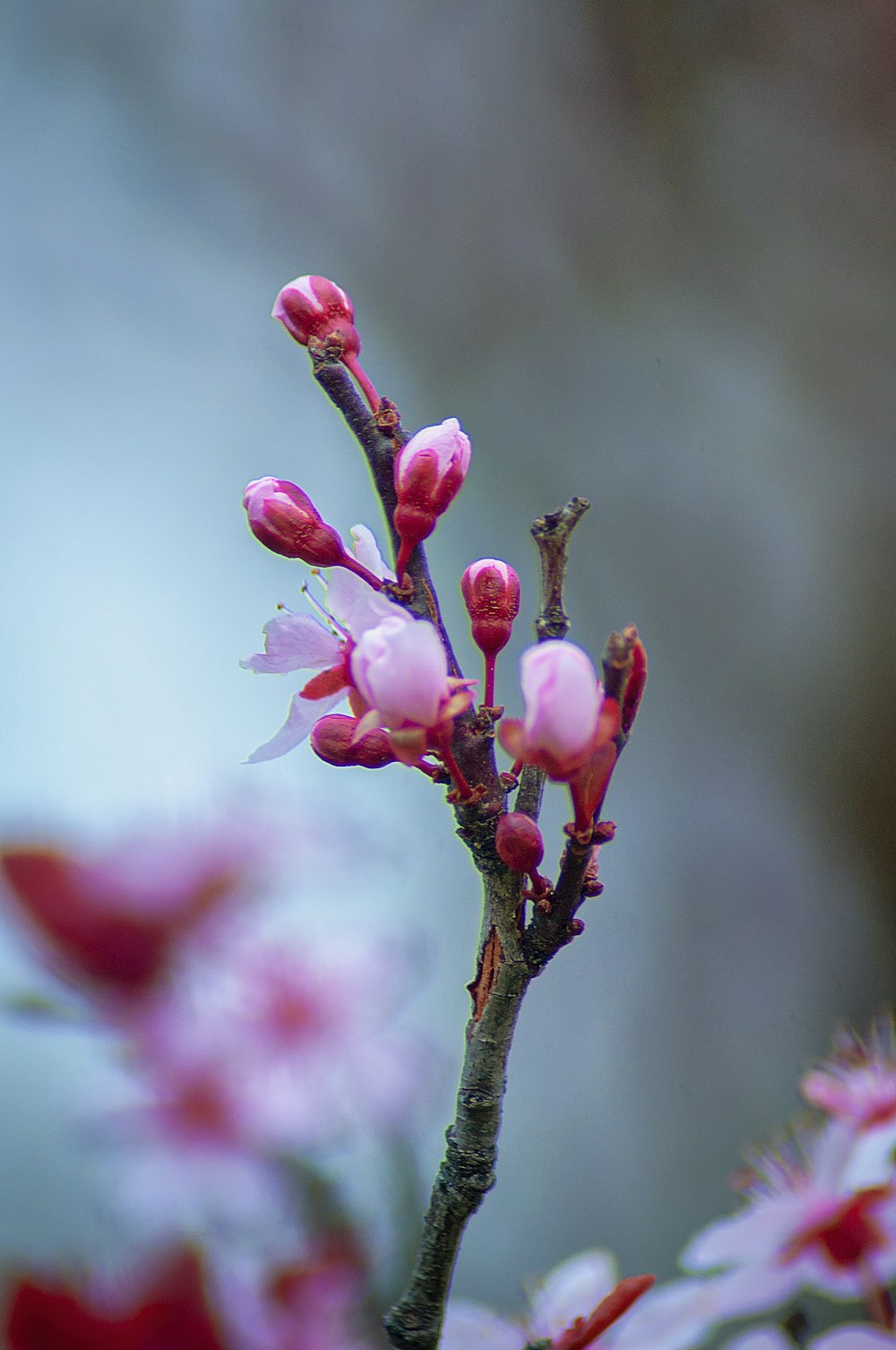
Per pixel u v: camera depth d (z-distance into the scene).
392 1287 0.44
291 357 1.32
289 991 0.45
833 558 1.34
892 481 1.35
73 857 0.43
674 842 1.25
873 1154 0.47
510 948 0.43
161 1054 0.44
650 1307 0.46
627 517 1.33
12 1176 0.66
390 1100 0.45
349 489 1.29
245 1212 0.43
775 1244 0.46
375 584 0.45
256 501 0.45
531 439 1.34
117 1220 0.43
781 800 1.27
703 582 1.33
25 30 1.31
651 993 1.16
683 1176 1.02
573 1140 1.02
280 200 1.35
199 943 0.43
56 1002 0.43
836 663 1.31
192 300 1.31
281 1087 0.44
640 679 0.43
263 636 0.44
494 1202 0.90
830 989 1.19
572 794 0.43
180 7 1.35
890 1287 0.46
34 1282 0.41
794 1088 1.10
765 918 1.23
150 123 1.33
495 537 1.31
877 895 1.23
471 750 0.43
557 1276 0.47
